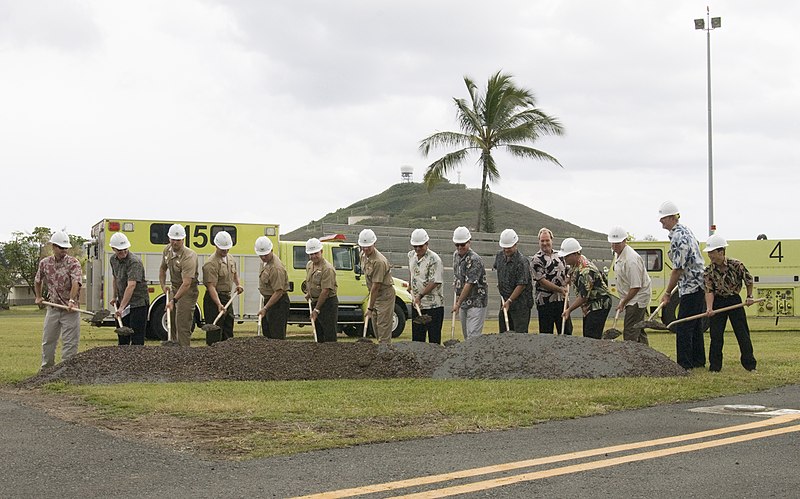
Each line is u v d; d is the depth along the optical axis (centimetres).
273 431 742
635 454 650
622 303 1256
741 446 677
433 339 1378
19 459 638
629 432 741
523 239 3114
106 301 2044
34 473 596
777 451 659
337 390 997
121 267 1280
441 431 743
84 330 2377
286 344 1234
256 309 2136
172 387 1024
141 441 702
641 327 1212
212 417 809
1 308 5688
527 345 1178
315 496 537
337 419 802
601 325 1257
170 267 1370
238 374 1146
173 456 647
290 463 626
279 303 1412
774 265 2533
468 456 648
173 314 1554
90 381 1083
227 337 1464
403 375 1166
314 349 1222
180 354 1173
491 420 793
